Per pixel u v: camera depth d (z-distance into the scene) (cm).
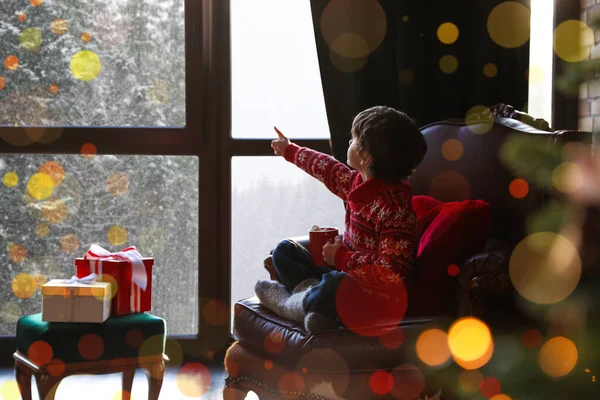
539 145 183
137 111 313
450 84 284
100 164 313
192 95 309
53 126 308
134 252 246
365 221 208
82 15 310
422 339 188
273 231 322
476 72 285
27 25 308
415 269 212
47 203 313
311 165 242
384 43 284
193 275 320
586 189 180
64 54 310
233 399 218
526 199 209
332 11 283
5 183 311
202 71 308
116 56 312
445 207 220
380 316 196
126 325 226
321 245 209
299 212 323
